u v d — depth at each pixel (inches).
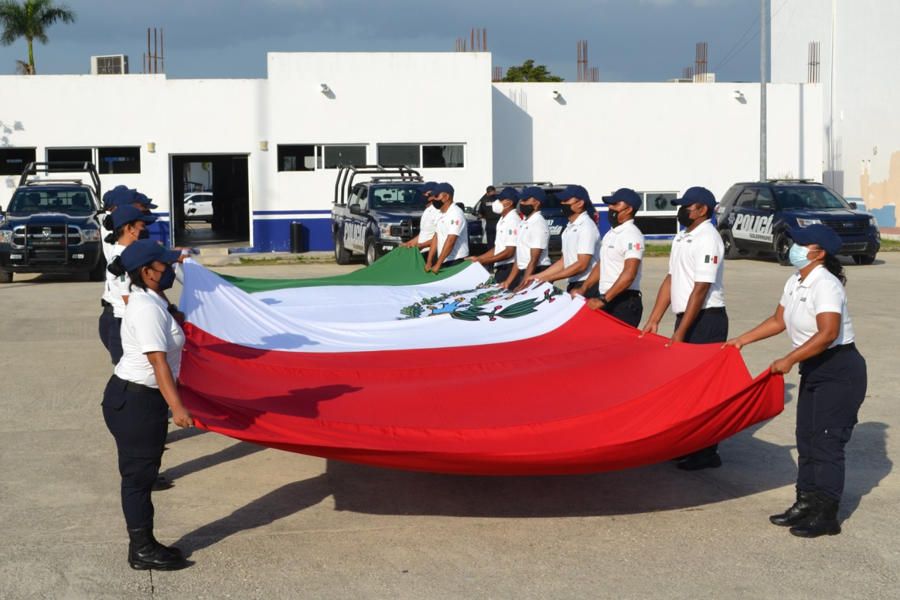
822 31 1626.5
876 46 1510.8
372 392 288.4
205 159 1360.7
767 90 1293.1
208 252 1139.3
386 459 234.7
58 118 1120.2
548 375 293.0
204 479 297.7
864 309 634.2
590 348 321.1
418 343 362.6
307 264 1029.2
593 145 1257.4
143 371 220.2
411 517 262.8
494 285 458.0
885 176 1505.9
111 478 295.3
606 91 1253.1
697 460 304.8
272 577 221.1
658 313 320.2
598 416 255.8
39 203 878.4
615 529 252.2
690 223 305.7
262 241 1159.6
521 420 257.4
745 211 1008.9
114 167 1139.3
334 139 1157.7
